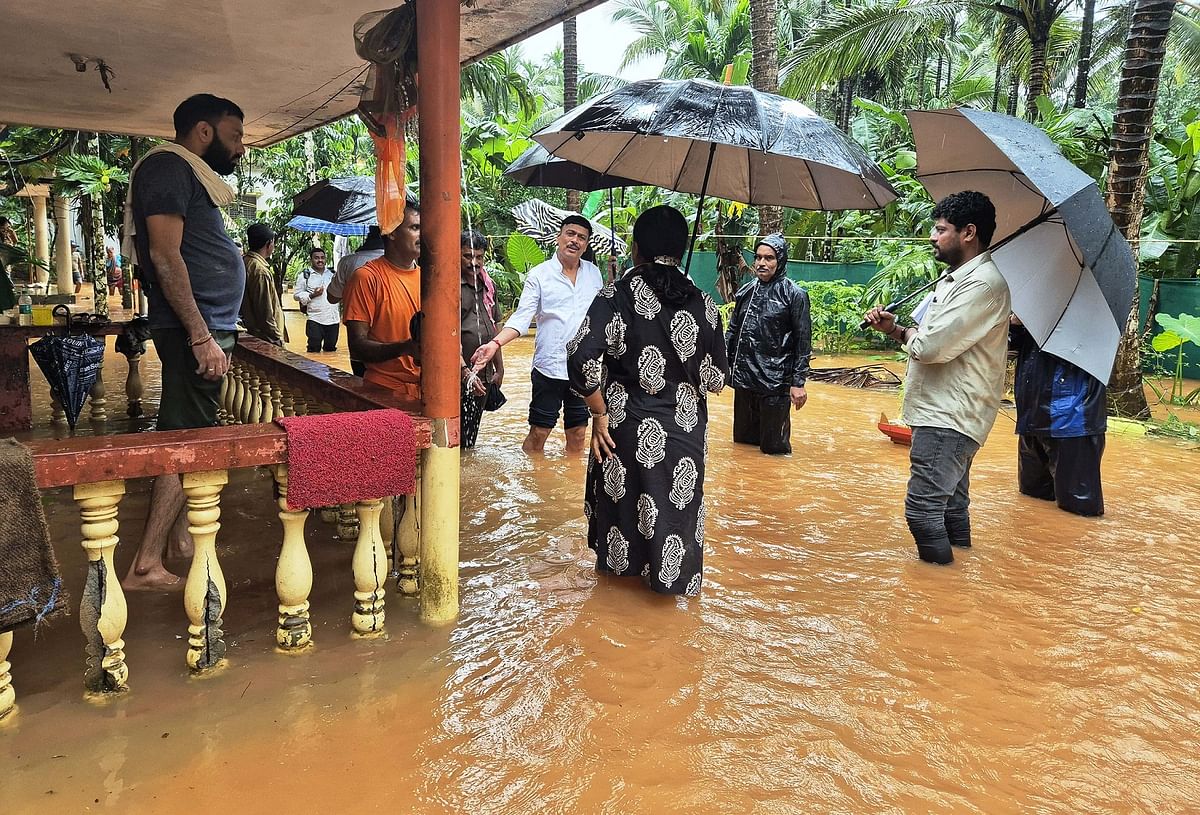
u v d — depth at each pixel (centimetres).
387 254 420
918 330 393
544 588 364
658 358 341
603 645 310
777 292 617
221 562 385
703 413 359
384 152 332
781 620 338
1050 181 381
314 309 1210
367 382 386
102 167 1049
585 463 588
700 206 407
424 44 290
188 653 279
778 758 241
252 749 237
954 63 2961
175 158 325
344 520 418
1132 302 424
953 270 391
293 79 535
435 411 308
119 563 378
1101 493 501
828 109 2602
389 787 222
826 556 418
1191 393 941
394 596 351
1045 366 504
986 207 382
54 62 496
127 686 268
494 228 1833
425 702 266
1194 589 385
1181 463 655
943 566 407
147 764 229
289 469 273
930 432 397
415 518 341
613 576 380
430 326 304
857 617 343
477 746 242
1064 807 223
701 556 357
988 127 409
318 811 212
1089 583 389
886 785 230
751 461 620
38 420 694
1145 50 783
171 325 342
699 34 2239
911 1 1546
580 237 568
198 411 354
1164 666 307
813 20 2244
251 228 662
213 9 400
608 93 354
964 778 234
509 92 1934
